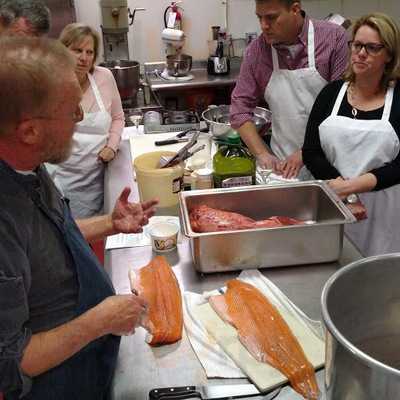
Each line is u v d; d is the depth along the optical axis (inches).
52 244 39.9
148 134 97.6
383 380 27.6
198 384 40.6
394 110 78.2
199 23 151.6
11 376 35.4
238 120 90.7
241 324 45.9
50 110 35.0
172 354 44.0
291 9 81.8
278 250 53.7
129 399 39.4
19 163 37.4
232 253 53.3
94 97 98.3
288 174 80.1
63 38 92.6
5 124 34.5
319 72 89.0
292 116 92.4
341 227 53.3
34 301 40.1
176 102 139.9
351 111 80.8
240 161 66.4
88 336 38.4
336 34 87.3
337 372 30.4
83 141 96.0
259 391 39.6
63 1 133.3
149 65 149.4
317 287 52.1
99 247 83.5
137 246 61.2
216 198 62.3
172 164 71.2
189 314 48.3
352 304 36.3
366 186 74.5
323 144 84.0
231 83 135.9
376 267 35.9
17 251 35.7
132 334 45.9
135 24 148.8
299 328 45.8
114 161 93.1
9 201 36.5
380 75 77.9
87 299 42.9
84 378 44.3
